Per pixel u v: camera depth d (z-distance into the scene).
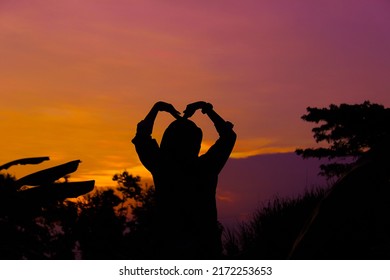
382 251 2.54
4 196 3.23
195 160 5.10
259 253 3.55
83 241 3.54
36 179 3.32
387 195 2.54
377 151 2.61
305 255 2.60
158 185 5.09
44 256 3.22
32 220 3.24
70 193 3.31
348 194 2.57
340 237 2.58
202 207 5.01
